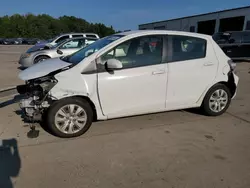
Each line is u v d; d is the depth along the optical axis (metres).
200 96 4.14
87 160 2.84
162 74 3.68
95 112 3.55
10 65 11.16
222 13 26.58
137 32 3.69
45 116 3.39
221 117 4.34
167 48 3.74
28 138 3.38
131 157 2.92
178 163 2.81
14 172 2.58
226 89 4.30
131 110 3.65
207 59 4.04
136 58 3.56
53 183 2.40
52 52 9.30
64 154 2.96
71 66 3.35
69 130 3.38
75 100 3.32
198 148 3.17
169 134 3.59
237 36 12.52
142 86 3.60
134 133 3.60
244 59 12.84
